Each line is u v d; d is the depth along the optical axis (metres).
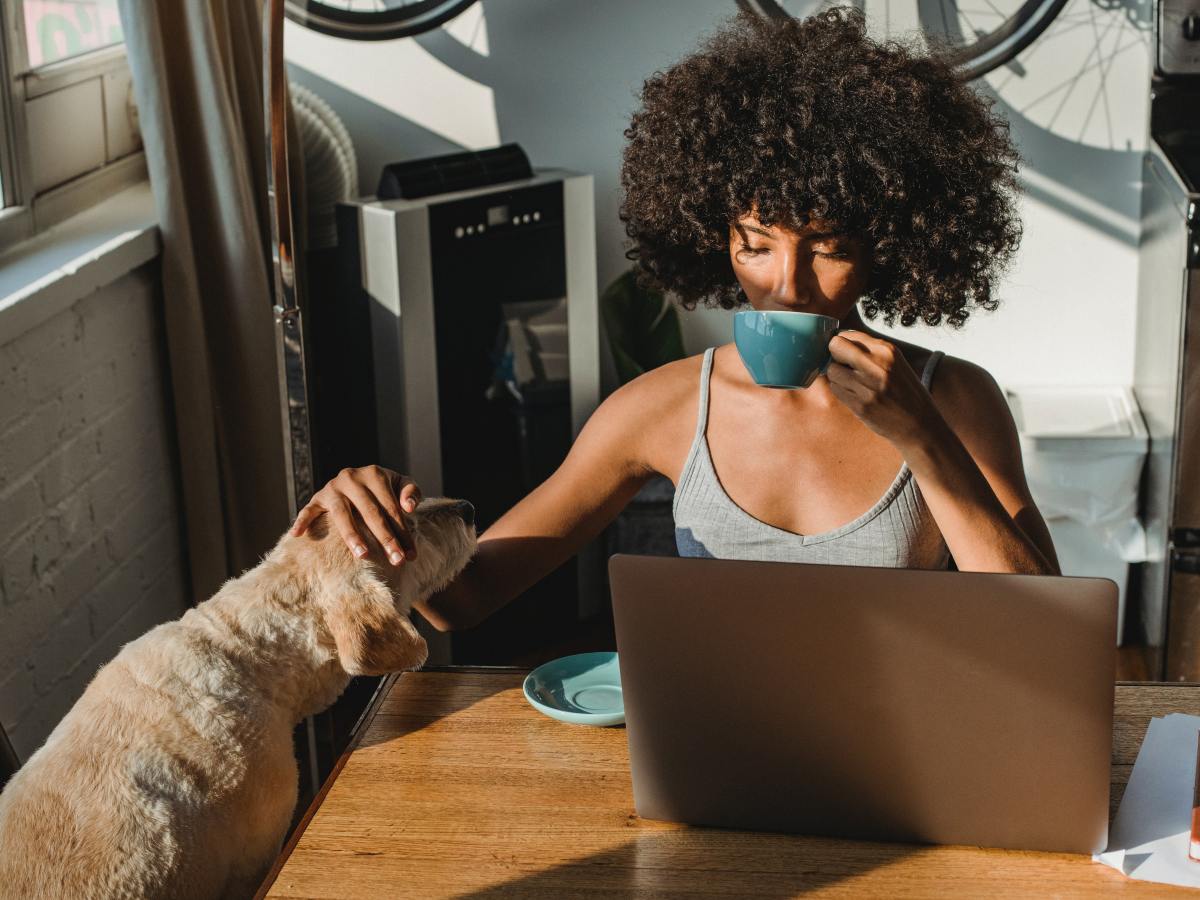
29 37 2.20
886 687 0.94
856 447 1.35
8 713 1.80
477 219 2.69
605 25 3.07
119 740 1.21
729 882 0.96
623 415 1.47
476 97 3.13
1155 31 2.80
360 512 1.25
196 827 1.19
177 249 2.27
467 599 1.40
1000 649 0.90
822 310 1.32
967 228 1.32
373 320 2.66
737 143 1.29
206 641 1.26
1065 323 3.12
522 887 0.96
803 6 2.97
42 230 2.22
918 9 2.96
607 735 1.18
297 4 2.96
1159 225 2.76
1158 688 1.23
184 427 2.34
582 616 3.13
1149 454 2.79
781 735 0.98
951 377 1.38
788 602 0.93
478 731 1.20
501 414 2.85
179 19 2.24
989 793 0.96
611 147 3.14
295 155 2.70
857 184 1.25
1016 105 3.01
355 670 1.20
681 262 1.52
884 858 0.98
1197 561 2.55
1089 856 0.97
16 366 1.84
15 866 1.16
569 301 2.91
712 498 1.39
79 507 2.05
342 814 1.06
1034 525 1.31
